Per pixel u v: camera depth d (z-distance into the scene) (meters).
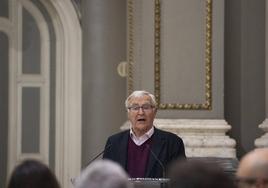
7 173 17.42
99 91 17.12
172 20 15.85
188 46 15.85
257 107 16.34
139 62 16.02
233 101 16.39
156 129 12.38
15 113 17.45
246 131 16.38
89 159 17.12
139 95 12.30
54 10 17.41
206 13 15.85
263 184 6.50
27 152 17.47
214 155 15.62
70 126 17.34
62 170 17.39
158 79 15.86
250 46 16.38
